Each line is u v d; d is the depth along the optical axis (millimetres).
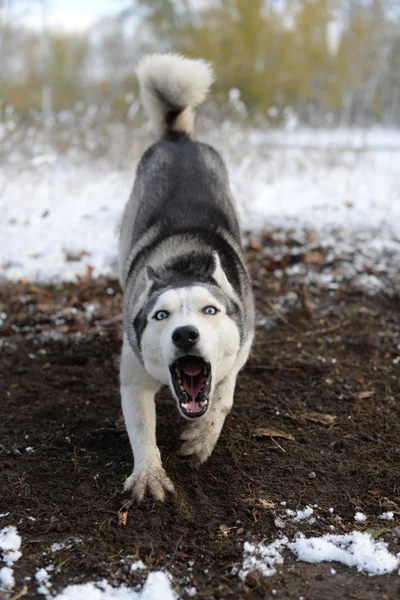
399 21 22594
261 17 21203
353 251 6395
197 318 3035
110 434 3820
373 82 20094
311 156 9836
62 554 2793
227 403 3654
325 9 21656
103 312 5430
